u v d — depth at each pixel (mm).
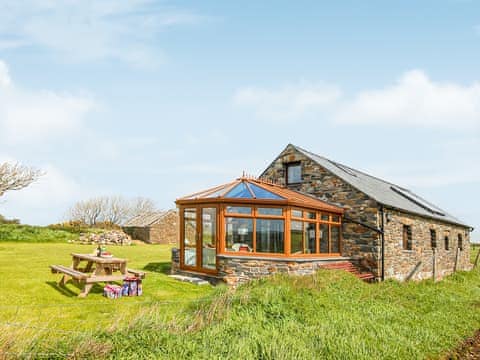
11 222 34219
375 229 16438
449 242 25578
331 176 18062
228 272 13141
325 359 7785
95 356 6184
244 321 8531
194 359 6660
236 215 13617
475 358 9680
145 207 62281
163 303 9750
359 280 13961
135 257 19812
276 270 12953
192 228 14602
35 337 6176
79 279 9758
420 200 27531
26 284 10805
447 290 17359
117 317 8273
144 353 6578
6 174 28719
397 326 10242
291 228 13789
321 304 10297
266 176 20312
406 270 18844
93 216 56906
